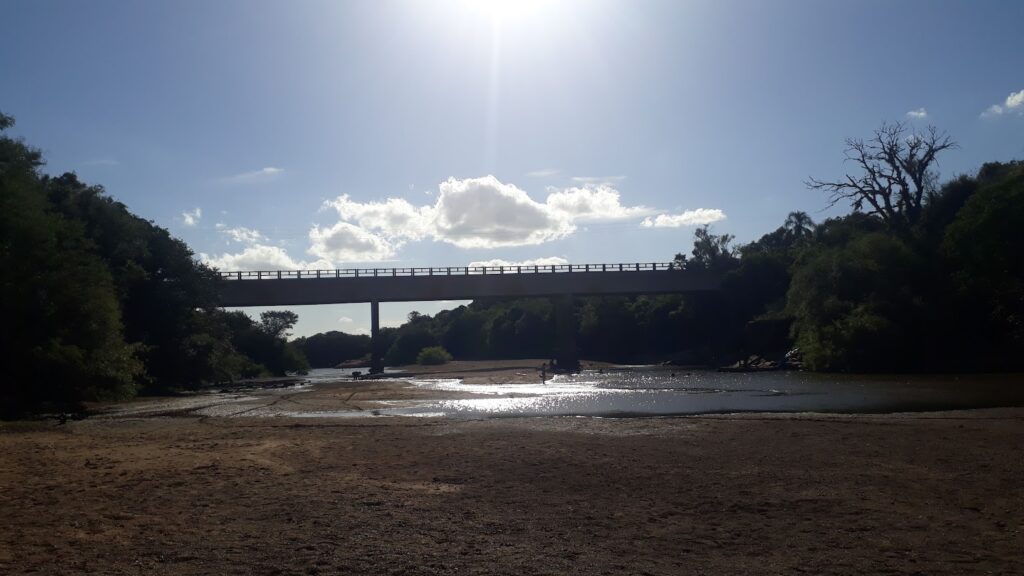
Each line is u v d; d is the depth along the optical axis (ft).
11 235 120.06
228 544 33.35
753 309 298.15
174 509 40.98
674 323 354.13
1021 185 172.24
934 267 195.72
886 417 89.04
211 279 215.10
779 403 118.32
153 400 157.28
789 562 29.96
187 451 66.69
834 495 42.98
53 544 33.60
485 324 504.02
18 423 100.12
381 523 37.35
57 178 182.60
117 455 63.82
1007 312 180.75
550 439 71.77
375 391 172.76
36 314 120.16
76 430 90.94
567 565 29.81
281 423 98.22
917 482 46.44
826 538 33.65
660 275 302.04
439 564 29.99
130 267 177.99
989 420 81.61
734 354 293.02
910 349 188.55
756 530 35.42
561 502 42.52
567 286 294.87
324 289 279.69
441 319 645.51
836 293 208.54
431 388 180.45
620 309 388.57
